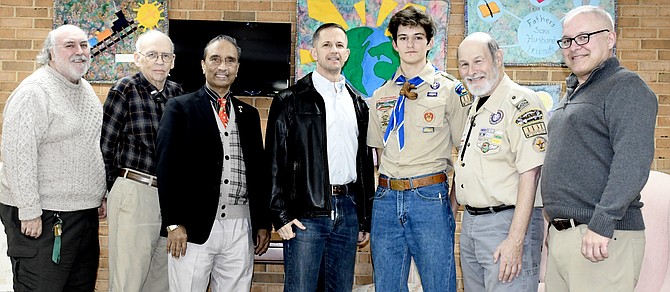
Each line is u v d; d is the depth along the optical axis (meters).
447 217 2.82
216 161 3.05
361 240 3.21
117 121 3.26
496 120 2.67
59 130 3.04
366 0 4.55
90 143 3.17
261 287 4.71
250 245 3.19
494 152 2.66
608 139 2.36
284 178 3.05
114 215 3.24
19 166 2.93
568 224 2.43
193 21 4.50
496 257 2.61
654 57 4.58
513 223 2.59
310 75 3.16
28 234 2.97
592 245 2.28
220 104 3.15
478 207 2.70
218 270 3.18
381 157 3.05
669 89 4.57
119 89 3.29
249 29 4.53
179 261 3.05
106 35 4.54
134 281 3.22
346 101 3.16
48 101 3.03
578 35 2.44
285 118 3.07
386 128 2.97
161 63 3.34
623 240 2.36
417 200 2.82
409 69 2.94
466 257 2.81
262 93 4.54
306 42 4.56
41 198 3.03
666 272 3.34
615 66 2.42
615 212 2.24
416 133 2.86
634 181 2.22
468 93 2.84
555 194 2.46
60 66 3.09
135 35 4.55
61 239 3.06
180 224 3.00
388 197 2.90
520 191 2.60
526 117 2.60
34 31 4.58
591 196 2.37
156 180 3.25
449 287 2.82
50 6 4.58
